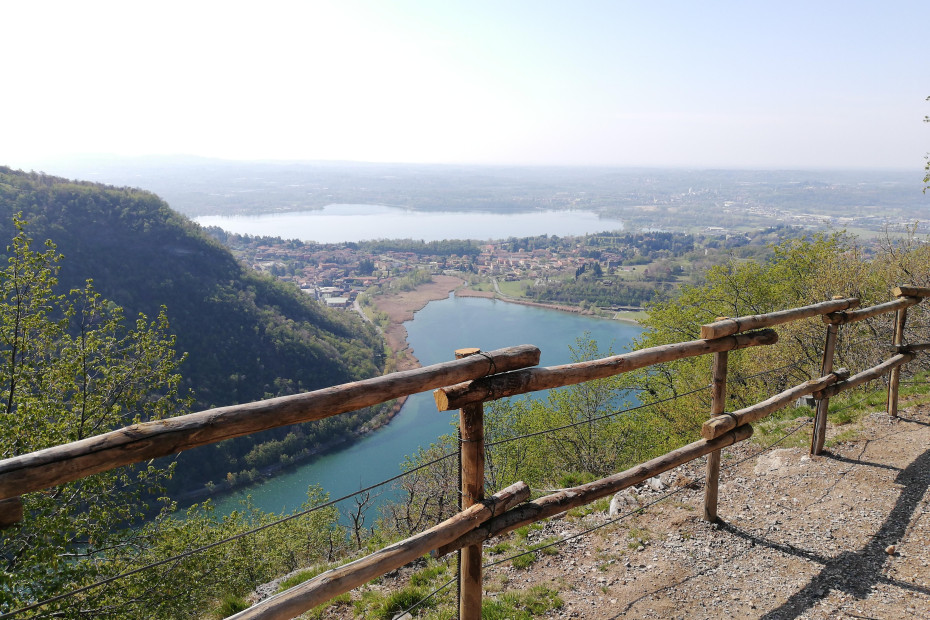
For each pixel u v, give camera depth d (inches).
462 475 102.5
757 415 158.4
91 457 61.3
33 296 315.9
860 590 126.2
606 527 174.1
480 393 94.9
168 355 349.1
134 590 277.0
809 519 160.2
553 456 677.9
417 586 161.5
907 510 158.7
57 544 256.2
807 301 563.2
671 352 131.7
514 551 167.5
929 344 236.8
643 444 671.8
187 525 341.4
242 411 71.8
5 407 302.7
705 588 133.4
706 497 164.4
